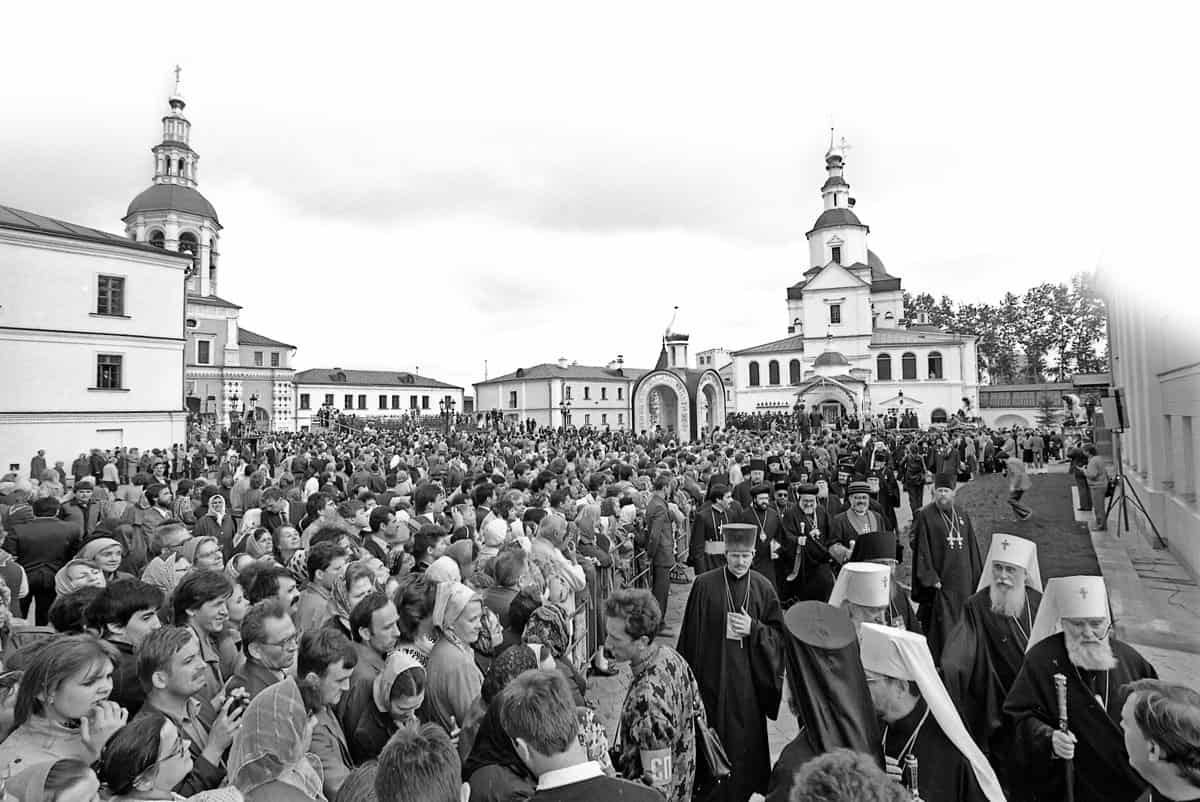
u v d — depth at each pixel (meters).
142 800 2.84
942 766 3.46
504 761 3.41
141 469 19.25
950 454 17.03
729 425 58.94
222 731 3.55
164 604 5.03
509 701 2.88
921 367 62.34
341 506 8.76
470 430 59.12
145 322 32.03
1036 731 3.82
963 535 7.09
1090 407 35.91
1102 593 3.86
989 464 29.16
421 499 9.93
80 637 3.43
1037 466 30.84
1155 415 13.43
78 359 29.72
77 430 29.56
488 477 13.35
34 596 7.86
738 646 4.81
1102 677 3.86
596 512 9.22
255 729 2.99
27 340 28.36
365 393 87.69
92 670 3.23
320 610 5.53
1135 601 9.48
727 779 4.25
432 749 2.70
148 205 61.28
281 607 4.22
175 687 3.65
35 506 8.30
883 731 3.69
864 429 43.47
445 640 4.44
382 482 13.79
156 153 63.22
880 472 14.45
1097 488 15.57
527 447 27.94
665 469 14.20
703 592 5.12
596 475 13.66
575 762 2.81
